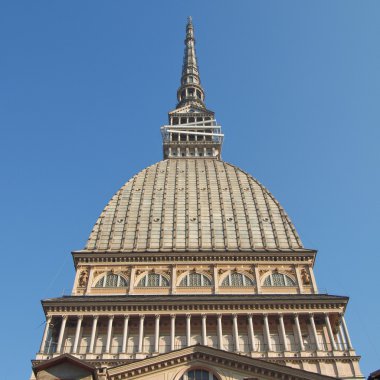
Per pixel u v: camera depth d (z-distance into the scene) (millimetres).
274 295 78000
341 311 74125
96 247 88875
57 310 73750
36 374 44875
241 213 96375
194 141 121875
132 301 74125
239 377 49594
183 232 92000
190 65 152875
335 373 66750
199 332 73188
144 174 106875
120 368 49594
